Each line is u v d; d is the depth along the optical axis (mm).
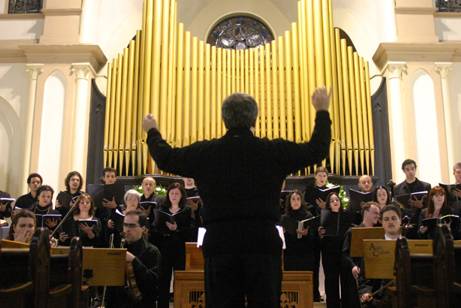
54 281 3805
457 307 3480
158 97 9023
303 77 9164
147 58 9172
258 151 2688
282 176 2717
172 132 8992
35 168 8828
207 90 9266
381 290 4492
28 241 4828
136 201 5992
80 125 8984
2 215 6336
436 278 3564
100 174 9031
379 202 6355
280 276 2619
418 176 8719
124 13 10031
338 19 10547
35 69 9172
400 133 8859
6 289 3162
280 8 11328
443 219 5480
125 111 9117
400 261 3707
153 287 4727
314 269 6602
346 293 5773
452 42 9312
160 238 6066
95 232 5762
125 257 4395
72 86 9109
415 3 9430
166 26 9336
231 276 2557
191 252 5801
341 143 8898
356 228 5047
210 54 9500
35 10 9812
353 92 9227
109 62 9648
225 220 2611
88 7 9461
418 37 9281
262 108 9180
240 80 9344
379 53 9266
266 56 9445
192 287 5004
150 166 8812
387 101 9078
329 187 7059
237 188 2627
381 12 9508
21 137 9070
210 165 2689
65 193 6531
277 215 2686
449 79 9180
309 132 8898
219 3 11344
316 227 6359
